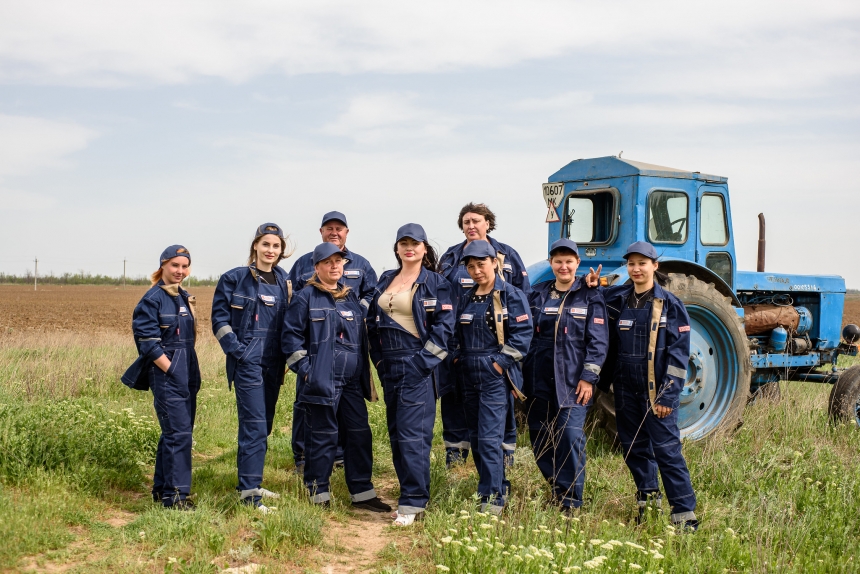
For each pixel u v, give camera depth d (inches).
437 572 150.1
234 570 147.6
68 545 155.4
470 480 210.1
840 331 342.0
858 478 211.9
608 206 281.6
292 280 231.5
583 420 186.9
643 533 174.2
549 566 145.1
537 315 194.4
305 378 185.3
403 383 186.1
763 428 268.1
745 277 309.6
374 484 221.9
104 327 869.8
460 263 226.7
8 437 198.5
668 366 181.5
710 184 286.8
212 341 526.9
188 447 184.1
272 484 207.8
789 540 173.0
